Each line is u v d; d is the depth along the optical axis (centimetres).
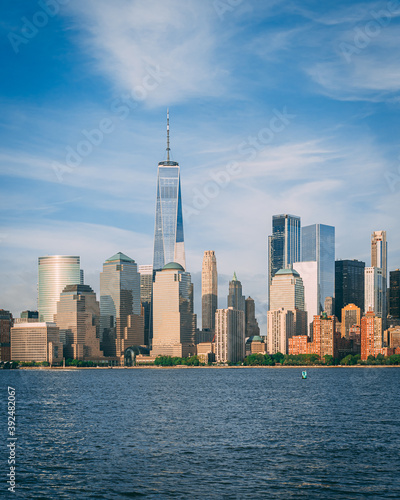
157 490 11269
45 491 11250
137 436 17050
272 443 15738
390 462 13350
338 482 11744
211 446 15325
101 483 11738
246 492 11131
